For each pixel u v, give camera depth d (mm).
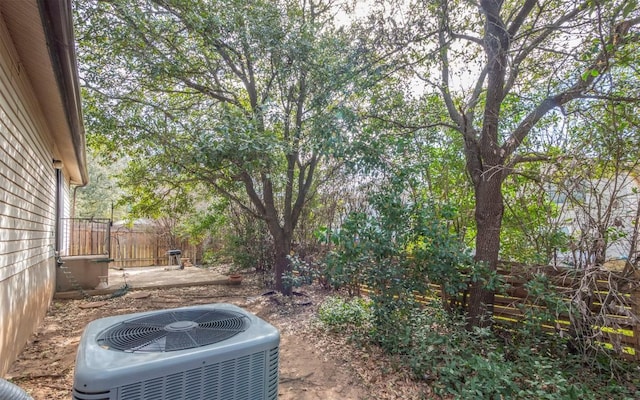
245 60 6453
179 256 11555
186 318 1843
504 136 4965
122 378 1221
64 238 7938
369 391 3137
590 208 3543
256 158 5406
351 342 4246
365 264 4441
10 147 3146
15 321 3400
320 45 5785
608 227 3443
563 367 3520
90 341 1468
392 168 4648
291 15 6230
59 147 6336
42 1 2332
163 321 1773
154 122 6539
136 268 10945
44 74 3596
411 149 5113
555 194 3859
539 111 4188
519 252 4902
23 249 3695
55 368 3414
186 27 5617
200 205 12438
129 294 6805
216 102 7043
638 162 3559
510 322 4219
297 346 4203
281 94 6578
